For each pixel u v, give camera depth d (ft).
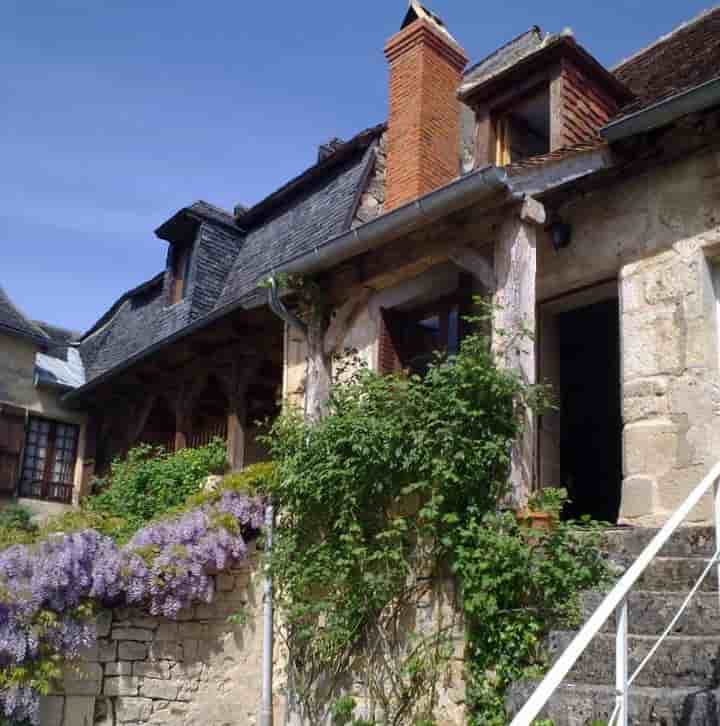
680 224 23.50
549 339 28.07
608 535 19.61
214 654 26.96
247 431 41.19
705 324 22.61
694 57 29.40
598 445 30.19
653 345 23.48
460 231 23.99
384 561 22.86
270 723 26.43
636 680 15.12
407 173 35.37
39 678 23.07
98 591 24.66
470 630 20.02
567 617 18.11
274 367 40.98
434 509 20.89
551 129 27.96
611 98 29.50
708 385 22.27
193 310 45.55
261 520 28.25
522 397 21.18
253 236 47.93
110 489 39.91
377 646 22.79
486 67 39.78
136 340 52.70
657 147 23.93
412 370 30.30
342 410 24.93
